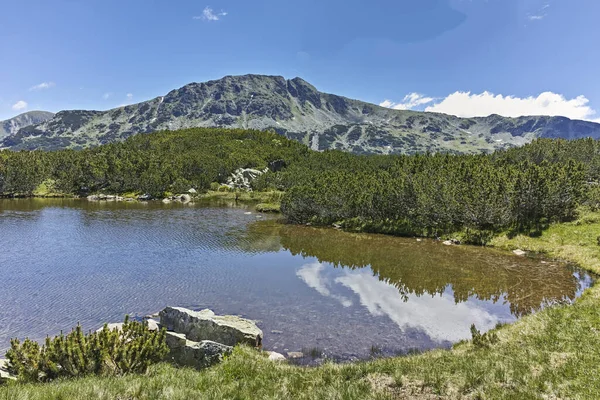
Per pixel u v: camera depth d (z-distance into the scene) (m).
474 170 71.62
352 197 72.06
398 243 56.81
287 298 31.58
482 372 13.42
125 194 126.94
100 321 26.36
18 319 26.48
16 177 122.44
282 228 68.88
